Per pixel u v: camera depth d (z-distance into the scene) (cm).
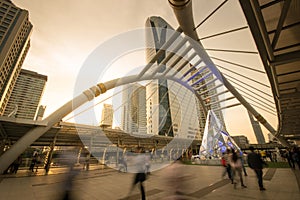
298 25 751
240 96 2612
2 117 1234
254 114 3462
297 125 2989
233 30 1166
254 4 504
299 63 955
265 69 873
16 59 7312
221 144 2227
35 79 11125
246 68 1430
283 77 1105
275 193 571
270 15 727
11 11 6894
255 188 657
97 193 648
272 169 1203
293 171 1060
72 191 456
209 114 2694
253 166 647
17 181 970
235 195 569
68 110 1566
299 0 648
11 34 6569
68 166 467
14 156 1260
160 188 697
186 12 1124
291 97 1334
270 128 4100
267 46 666
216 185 736
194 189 665
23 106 10225
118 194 631
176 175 504
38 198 602
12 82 8044
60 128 1623
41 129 1399
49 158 1588
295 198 510
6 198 608
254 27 592
